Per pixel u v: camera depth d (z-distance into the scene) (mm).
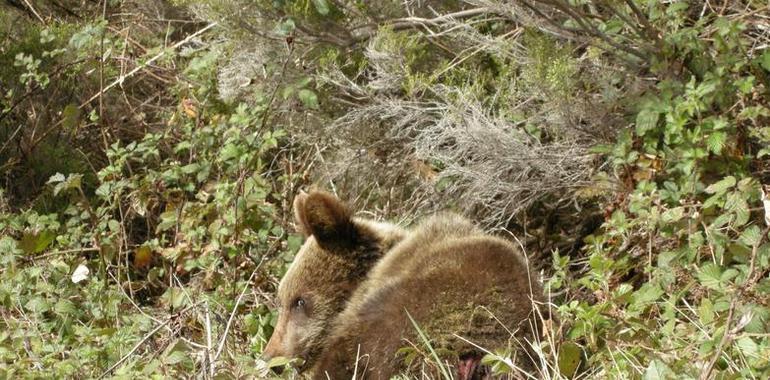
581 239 13203
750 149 11883
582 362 9359
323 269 10844
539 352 8562
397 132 13898
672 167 11766
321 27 13781
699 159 11375
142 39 17953
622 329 9516
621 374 8531
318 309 10820
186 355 9469
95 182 15969
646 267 10883
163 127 16594
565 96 12188
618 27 12156
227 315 11766
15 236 13750
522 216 13375
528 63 12367
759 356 8094
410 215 13547
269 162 15055
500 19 13625
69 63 16109
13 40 17000
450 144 13648
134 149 14156
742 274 9766
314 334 10820
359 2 13773
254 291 12250
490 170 12945
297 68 13953
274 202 14008
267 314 11836
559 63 12109
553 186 12805
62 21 18000
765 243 9977
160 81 17391
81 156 16141
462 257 9336
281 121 14500
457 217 10414
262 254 12781
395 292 9258
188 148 14609
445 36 13922
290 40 13156
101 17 17359
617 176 12297
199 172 13734
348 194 14242
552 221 13414
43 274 12273
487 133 12773
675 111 11211
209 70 14930
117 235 13500
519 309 9047
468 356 8750
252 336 11422
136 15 18266
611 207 12203
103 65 15648
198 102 15078
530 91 12859
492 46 13164
